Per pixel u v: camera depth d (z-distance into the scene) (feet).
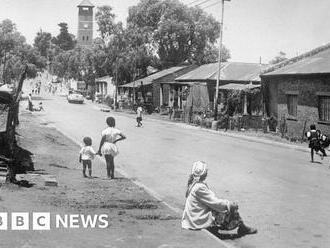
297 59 119.03
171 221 30.81
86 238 25.39
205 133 111.14
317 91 94.43
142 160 63.57
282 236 30.07
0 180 39.96
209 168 58.34
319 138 68.74
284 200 41.19
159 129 115.14
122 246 24.34
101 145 47.78
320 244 28.45
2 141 43.75
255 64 165.48
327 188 47.37
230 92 139.54
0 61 234.17
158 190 44.27
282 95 108.06
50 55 620.49
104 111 182.60
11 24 235.40
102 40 243.81
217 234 29.94
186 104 153.99
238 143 91.35
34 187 39.22
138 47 230.89
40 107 163.94
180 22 235.81
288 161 67.72
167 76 192.75
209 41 254.06
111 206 34.35
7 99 45.62
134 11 245.04
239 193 44.06
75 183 43.55
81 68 333.21
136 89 217.36
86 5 524.11
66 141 79.00
